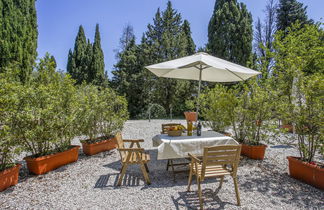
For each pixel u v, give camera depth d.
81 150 4.82
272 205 2.37
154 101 15.53
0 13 7.36
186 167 3.67
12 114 2.82
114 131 5.30
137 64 16.67
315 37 5.66
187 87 14.80
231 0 14.45
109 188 2.78
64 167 3.61
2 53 7.24
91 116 4.41
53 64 3.93
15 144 2.94
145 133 7.12
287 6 15.46
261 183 3.00
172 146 2.94
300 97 3.18
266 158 4.21
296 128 3.26
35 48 8.68
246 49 13.77
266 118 4.12
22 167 3.57
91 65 19.94
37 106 3.18
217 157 2.28
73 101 3.85
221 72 4.54
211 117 5.36
